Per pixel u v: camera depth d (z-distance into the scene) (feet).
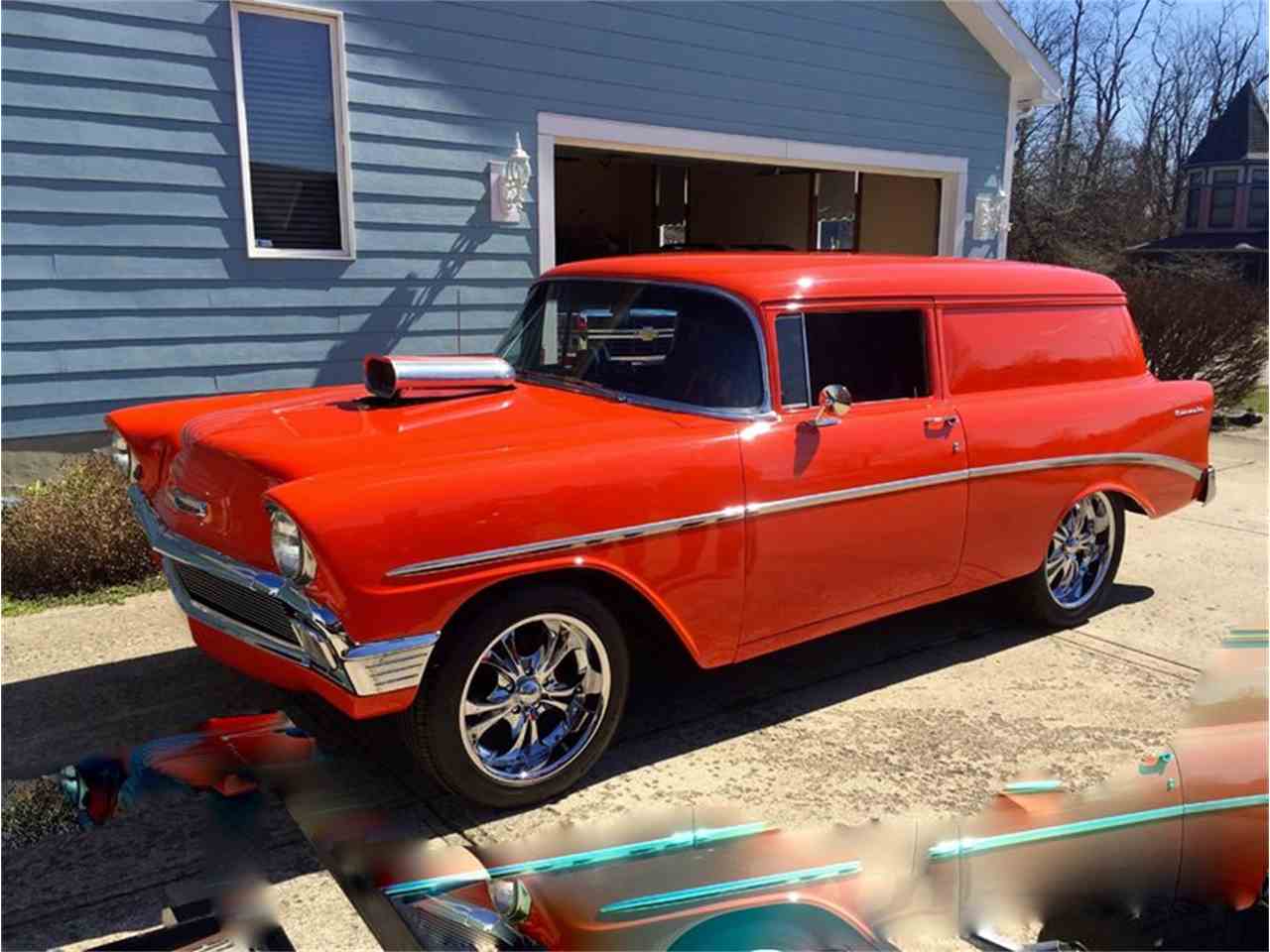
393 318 24.59
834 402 11.85
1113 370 16.35
